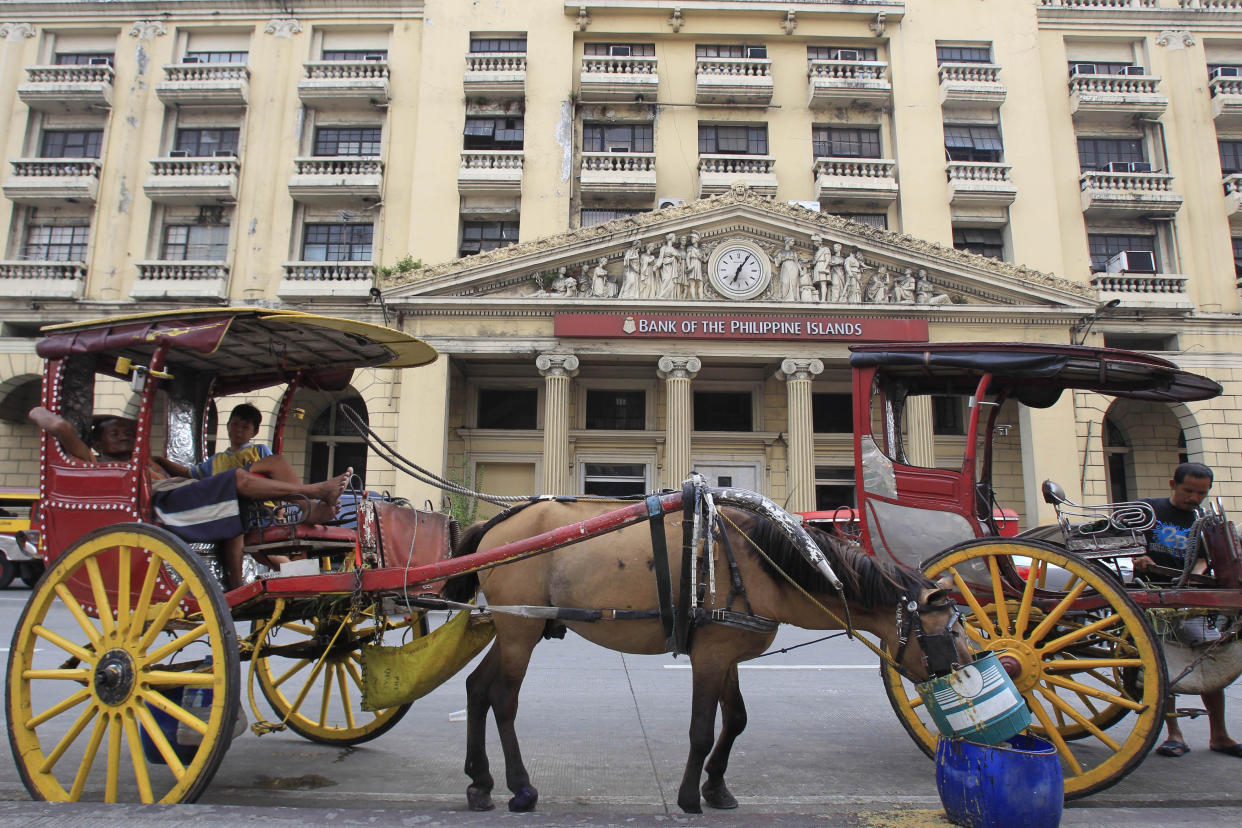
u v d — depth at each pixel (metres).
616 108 27.11
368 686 4.88
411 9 27.23
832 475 23.92
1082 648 5.77
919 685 3.82
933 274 21.94
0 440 24.34
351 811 3.29
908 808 4.66
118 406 21.83
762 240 22.27
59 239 25.47
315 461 24.66
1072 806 4.74
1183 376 6.36
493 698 4.64
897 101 26.67
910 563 6.05
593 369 23.75
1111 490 25.50
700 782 4.87
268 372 6.52
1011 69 26.94
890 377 6.95
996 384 6.94
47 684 8.33
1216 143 26.39
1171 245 25.77
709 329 21.52
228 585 5.06
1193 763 5.73
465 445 23.70
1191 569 5.57
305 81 25.81
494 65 26.50
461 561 4.51
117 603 4.47
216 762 3.81
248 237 25.03
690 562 4.39
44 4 26.64
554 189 25.72
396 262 25.14
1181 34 27.19
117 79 26.33
